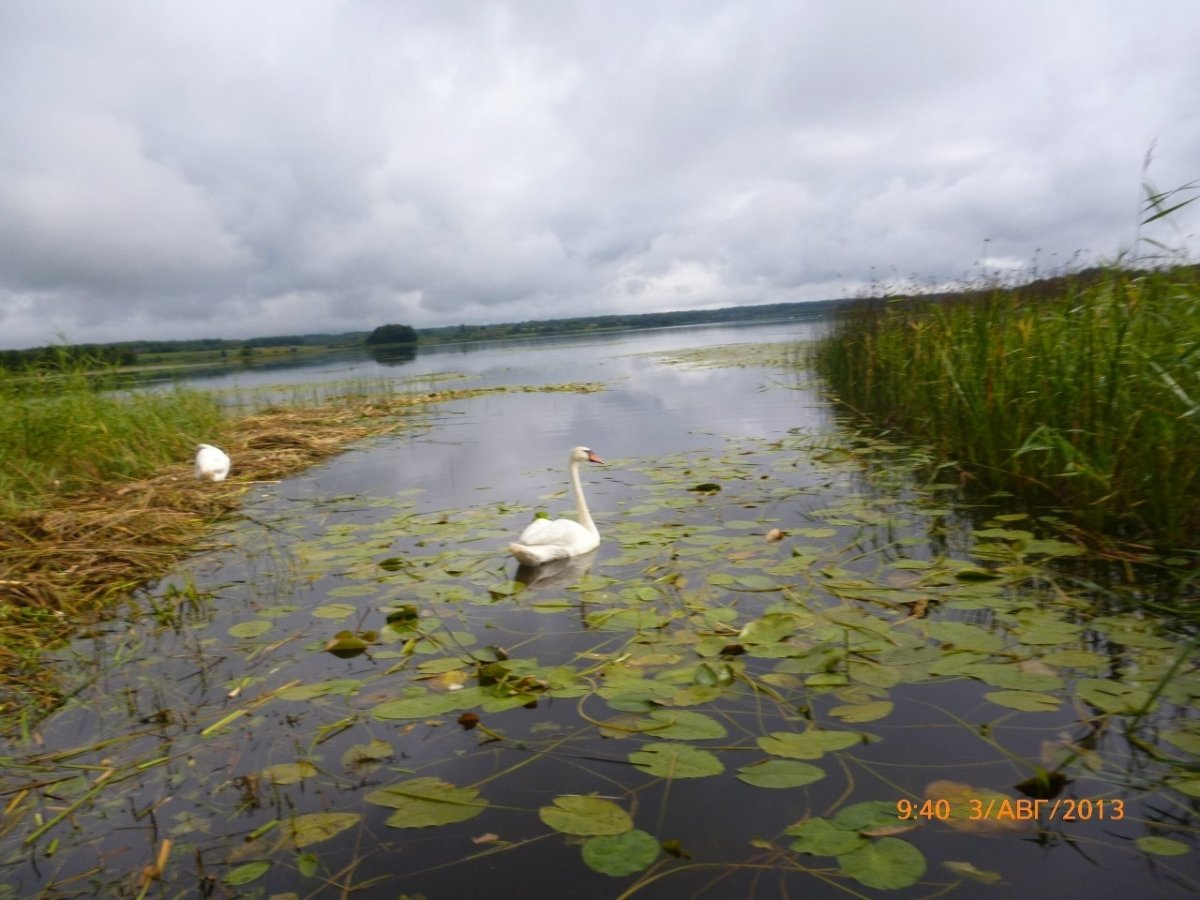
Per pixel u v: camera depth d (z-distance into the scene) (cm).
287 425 1883
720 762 405
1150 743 400
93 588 754
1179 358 648
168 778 428
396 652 582
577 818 362
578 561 772
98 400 1370
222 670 568
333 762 433
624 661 533
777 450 1275
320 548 873
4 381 1227
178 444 1498
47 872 357
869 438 1329
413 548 853
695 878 322
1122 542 691
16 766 453
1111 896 303
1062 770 382
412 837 363
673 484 1073
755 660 523
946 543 749
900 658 508
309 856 352
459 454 1468
